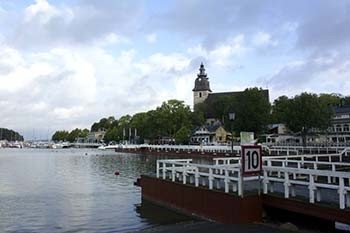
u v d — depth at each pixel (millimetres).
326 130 96750
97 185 43312
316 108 88312
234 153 70375
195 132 153875
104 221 25031
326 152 58406
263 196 20531
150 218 25000
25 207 30250
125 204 30688
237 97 103250
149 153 116875
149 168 66750
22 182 47188
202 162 69250
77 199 33688
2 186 43188
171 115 140750
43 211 28625
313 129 97000
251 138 24359
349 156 41344
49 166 75000
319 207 17812
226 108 148500
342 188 17016
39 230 23188
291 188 20062
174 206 26266
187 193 24703
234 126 97625
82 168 68750
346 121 106688
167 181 27250
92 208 29422
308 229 19047
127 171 61219
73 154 133500
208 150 82938
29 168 70000
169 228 21141
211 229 19656
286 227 18984
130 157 103750
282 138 111688
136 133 167500
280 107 100938
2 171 63688
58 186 42844
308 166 35875
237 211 20406
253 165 20266
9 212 28375
